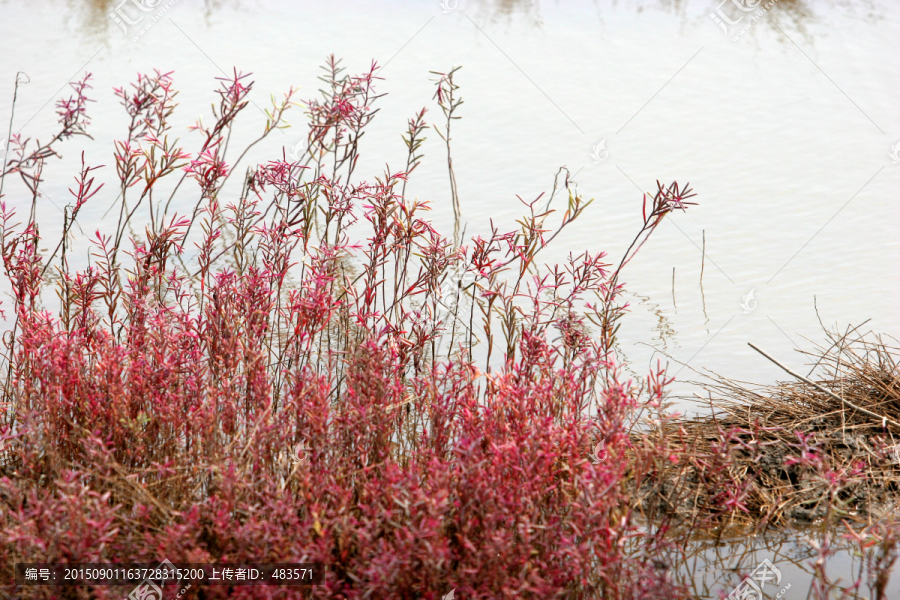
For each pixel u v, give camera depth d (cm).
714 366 574
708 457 456
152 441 417
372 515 356
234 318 466
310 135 717
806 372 562
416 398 450
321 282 496
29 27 1493
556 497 384
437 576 331
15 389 461
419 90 1154
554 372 457
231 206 586
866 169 909
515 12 1599
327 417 391
